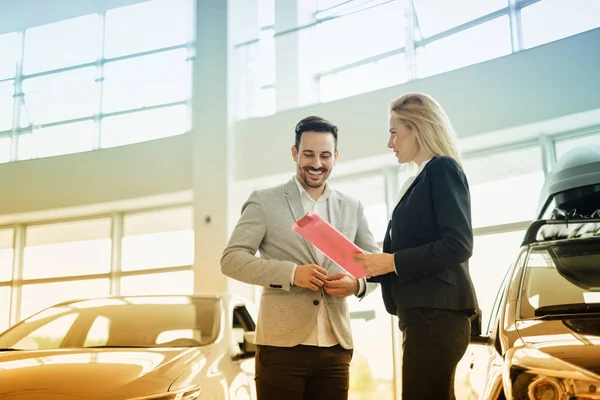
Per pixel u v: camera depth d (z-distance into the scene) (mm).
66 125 9328
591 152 3100
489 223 6547
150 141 8398
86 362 2621
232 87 7930
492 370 1896
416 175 2010
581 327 1894
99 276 9109
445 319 1832
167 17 9102
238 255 2141
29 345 3316
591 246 2383
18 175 9117
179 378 2578
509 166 6496
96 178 8641
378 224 7184
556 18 6102
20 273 9625
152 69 9031
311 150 2213
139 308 3578
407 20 7113
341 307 2184
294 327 2092
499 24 6465
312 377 2133
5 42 10000
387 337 6867
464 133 6277
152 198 8398
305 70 7684
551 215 3137
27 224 9719
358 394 6926
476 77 6281
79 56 9508
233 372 3018
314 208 2299
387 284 2021
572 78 5730
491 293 6457
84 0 9180
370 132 6859
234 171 7727
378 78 7203
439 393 1807
